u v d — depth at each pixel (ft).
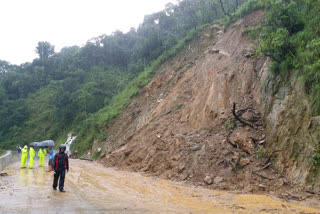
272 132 31.40
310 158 24.59
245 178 28.04
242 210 20.06
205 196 25.22
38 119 167.84
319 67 26.45
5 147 157.28
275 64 35.73
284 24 35.91
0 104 189.67
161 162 40.37
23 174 39.60
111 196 25.17
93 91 133.59
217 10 94.89
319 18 32.45
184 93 59.00
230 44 58.08
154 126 53.31
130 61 163.73
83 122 113.50
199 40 83.15
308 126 26.53
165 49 105.70
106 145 79.25
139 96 90.84
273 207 20.72
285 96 32.19
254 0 64.23
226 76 46.44
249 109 36.94
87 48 187.21
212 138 36.83
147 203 22.41
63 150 26.96
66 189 27.99
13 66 245.65
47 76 212.23
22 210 17.97
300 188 23.98
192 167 34.06
